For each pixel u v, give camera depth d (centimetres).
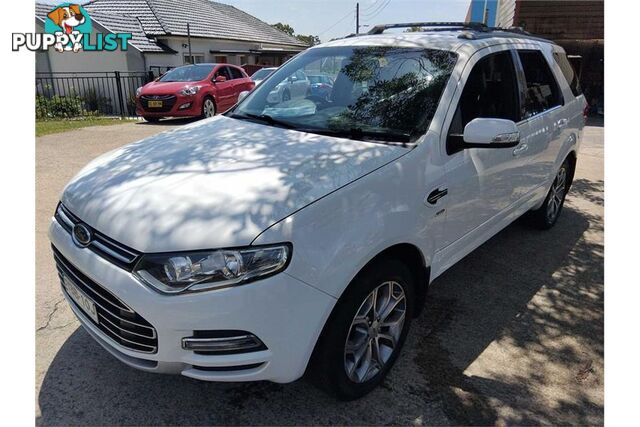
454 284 379
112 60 1977
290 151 255
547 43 440
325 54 354
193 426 230
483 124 264
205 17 2772
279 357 205
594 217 549
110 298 209
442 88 288
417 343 299
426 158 262
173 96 1159
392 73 309
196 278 193
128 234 204
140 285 196
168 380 260
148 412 237
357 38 367
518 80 361
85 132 988
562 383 268
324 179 226
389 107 289
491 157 315
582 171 789
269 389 256
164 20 2330
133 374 261
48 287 342
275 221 202
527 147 367
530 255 436
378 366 256
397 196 241
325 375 228
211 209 206
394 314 262
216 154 257
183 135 299
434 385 262
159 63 2128
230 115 343
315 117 303
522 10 1630
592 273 402
